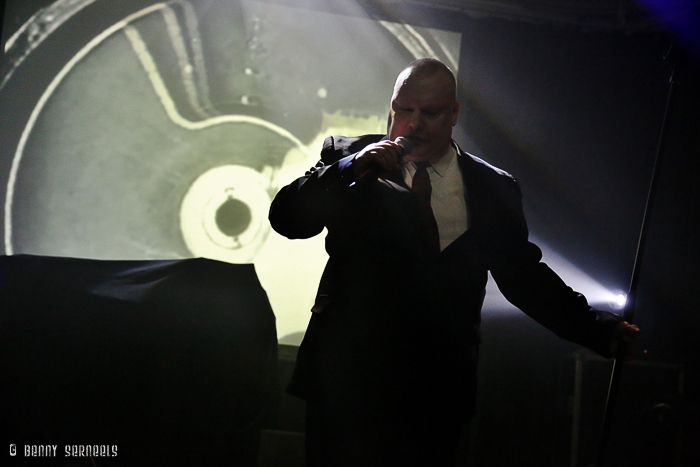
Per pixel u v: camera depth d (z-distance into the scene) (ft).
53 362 8.10
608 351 4.03
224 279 8.82
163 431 8.13
